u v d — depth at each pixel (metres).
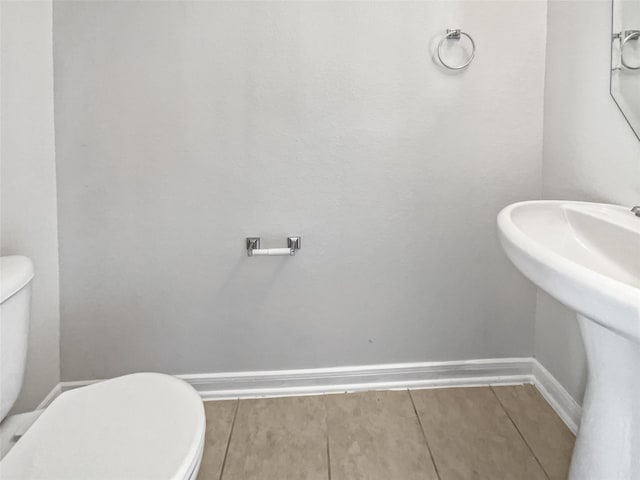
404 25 1.56
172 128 1.56
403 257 1.68
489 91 1.61
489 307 1.73
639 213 1.08
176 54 1.53
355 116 1.59
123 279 1.62
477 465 1.35
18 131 1.35
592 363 1.01
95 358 1.65
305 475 1.33
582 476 1.04
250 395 1.72
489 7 1.57
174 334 1.67
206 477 1.33
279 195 1.62
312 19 1.54
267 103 1.57
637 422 0.90
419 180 1.64
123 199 1.58
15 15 1.33
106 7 1.50
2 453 0.97
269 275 1.66
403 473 1.33
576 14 1.42
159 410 0.96
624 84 1.20
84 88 1.52
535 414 1.59
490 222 1.67
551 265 0.75
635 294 0.61
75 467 0.81
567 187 1.49
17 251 1.35
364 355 1.73
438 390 1.74
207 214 1.61
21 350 1.06
